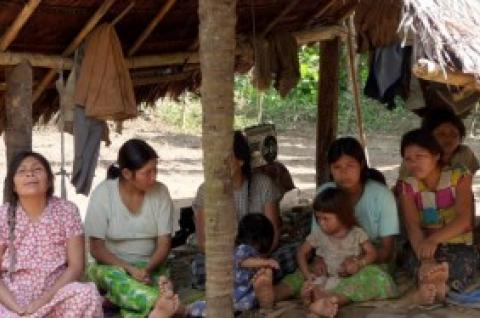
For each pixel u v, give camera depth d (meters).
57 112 6.93
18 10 5.23
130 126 17.72
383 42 6.15
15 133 5.58
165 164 13.86
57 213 4.80
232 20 4.09
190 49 7.16
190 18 6.72
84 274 5.10
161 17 6.18
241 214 5.76
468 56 4.62
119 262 5.23
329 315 4.83
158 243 5.43
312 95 19.81
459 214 5.43
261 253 5.44
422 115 7.02
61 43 5.83
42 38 5.66
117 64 5.57
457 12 4.98
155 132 17.42
